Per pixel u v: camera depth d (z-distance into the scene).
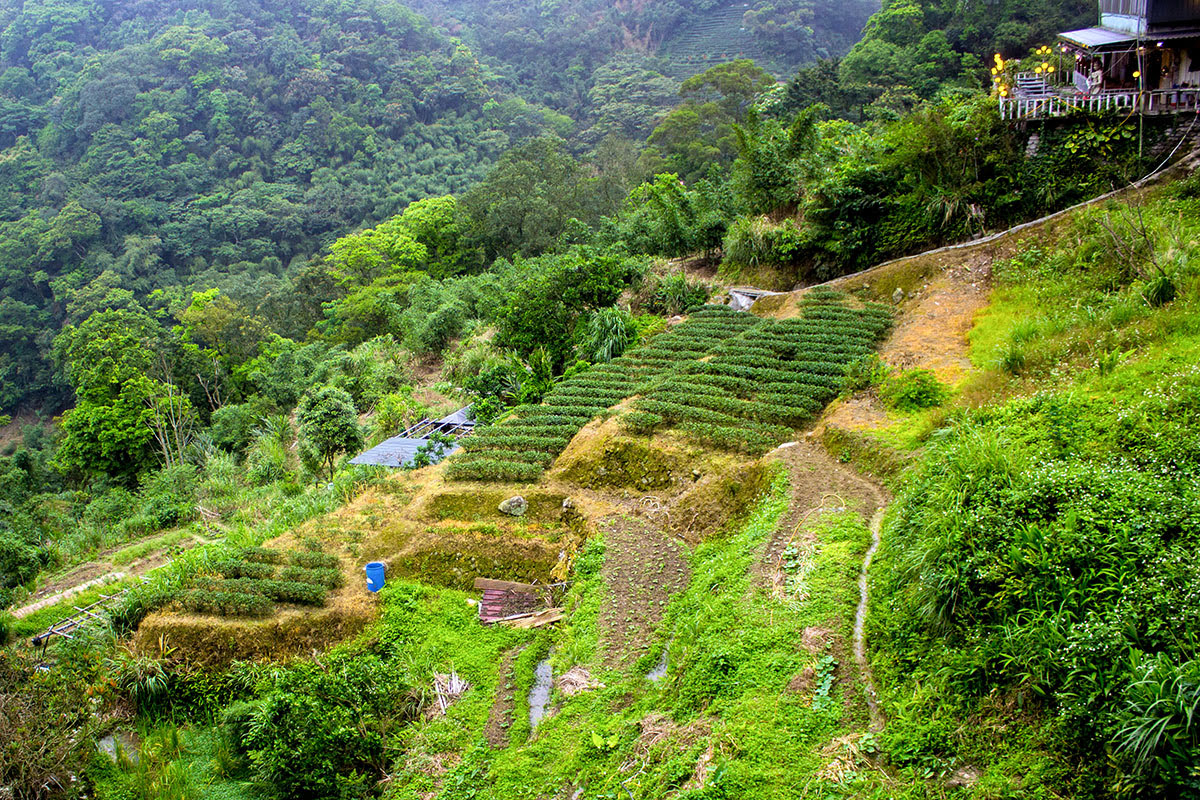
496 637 14.59
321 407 23.28
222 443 38.09
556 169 55.84
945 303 21.66
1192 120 20.92
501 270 45.19
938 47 49.41
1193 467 10.34
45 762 12.38
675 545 15.80
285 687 12.75
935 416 15.53
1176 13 21.16
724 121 65.62
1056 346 15.76
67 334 43.91
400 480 20.56
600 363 24.41
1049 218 21.86
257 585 15.84
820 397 18.75
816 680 10.54
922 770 8.89
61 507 32.06
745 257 28.75
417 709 13.16
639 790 9.98
